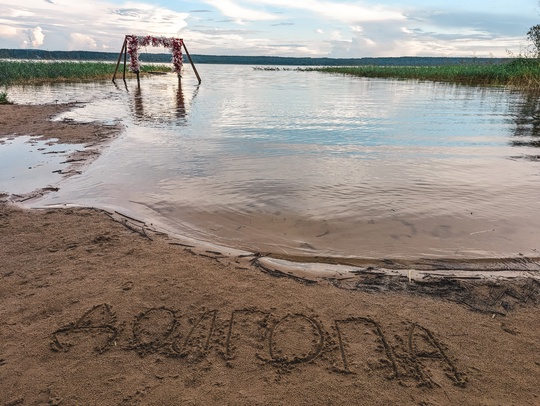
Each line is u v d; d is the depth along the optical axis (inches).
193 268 105.7
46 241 120.6
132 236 126.1
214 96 626.5
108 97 601.9
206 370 69.5
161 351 74.1
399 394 64.5
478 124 345.7
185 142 268.2
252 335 78.7
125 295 91.7
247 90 769.6
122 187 175.2
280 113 419.8
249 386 65.9
